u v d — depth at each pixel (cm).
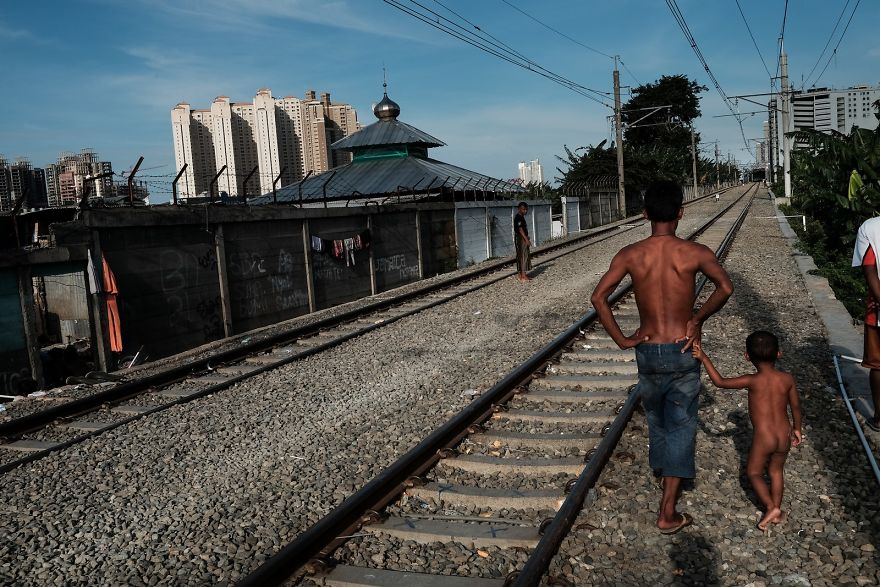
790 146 4641
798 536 433
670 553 420
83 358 1322
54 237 1098
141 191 1573
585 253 2502
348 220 1850
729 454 564
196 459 650
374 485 508
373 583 408
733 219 3741
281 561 412
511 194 3509
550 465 559
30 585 443
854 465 527
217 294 1405
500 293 1644
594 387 788
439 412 741
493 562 425
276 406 811
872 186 1906
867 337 570
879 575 383
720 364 842
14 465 659
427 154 3891
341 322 1379
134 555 471
